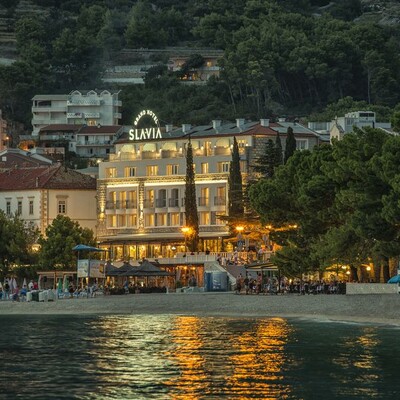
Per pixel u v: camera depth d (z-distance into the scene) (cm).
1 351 16100
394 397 12319
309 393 12538
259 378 13438
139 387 12925
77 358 15262
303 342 16788
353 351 15625
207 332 18650
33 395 12481
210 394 12519
